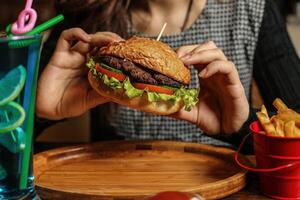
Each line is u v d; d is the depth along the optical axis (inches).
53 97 29.2
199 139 35.4
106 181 23.9
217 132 29.4
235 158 24.5
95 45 27.9
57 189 21.3
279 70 36.3
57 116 29.7
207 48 26.9
